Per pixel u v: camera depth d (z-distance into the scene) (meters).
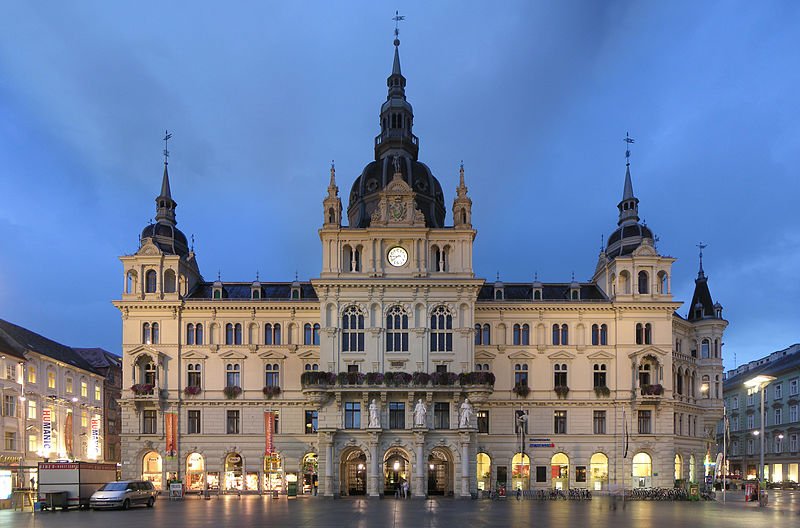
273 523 44.41
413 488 75.69
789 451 111.44
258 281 91.94
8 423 81.00
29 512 55.72
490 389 78.12
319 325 86.62
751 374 126.69
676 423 88.88
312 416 86.44
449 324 80.94
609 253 94.50
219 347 87.44
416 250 82.06
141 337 87.12
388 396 78.31
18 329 92.81
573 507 61.25
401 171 90.25
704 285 98.88
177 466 84.81
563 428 86.56
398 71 97.75
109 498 57.06
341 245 82.50
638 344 87.38
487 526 42.88
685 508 60.22
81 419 100.25
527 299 90.38
